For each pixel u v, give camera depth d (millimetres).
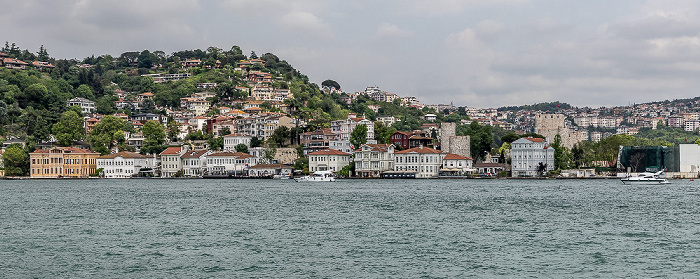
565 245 102312
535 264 88875
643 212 146000
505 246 101625
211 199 186000
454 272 84625
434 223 127375
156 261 91062
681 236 110562
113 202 177750
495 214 142375
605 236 110812
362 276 82625
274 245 102625
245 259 92188
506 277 82062
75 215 144375
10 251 98375
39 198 193625
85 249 99875
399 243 104312
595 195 194625
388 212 146625
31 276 83125
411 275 83062
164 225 126062
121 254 95875
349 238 109125
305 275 83125
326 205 164125
